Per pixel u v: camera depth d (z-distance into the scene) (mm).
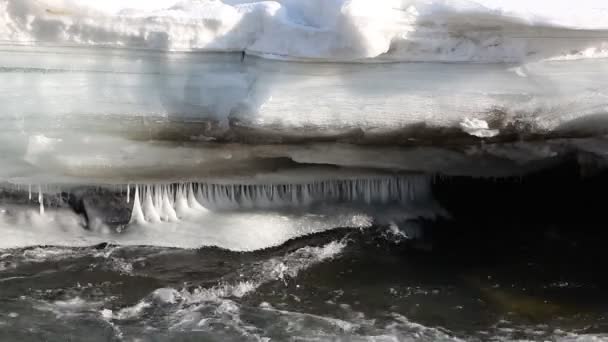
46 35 5645
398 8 5621
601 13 5598
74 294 5480
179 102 5754
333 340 5133
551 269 6039
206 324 5254
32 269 5707
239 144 5875
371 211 6426
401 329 5285
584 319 5438
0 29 5578
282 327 5254
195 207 6203
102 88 5730
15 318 5203
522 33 5570
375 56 5582
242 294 5594
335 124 5754
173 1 6125
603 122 5883
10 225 5969
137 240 6043
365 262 6004
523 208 6629
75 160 5785
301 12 6012
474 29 5559
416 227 6406
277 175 6191
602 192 6613
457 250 6203
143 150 5855
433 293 5699
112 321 5234
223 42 5766
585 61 5742
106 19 5605
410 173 6406
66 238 5988
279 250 6086
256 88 5695
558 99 5762
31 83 5691
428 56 5648
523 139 5984
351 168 6250
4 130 5688
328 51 5508
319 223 6297
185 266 5840
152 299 5473
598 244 6375
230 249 6035
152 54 5723
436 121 5773
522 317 5461
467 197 6609
